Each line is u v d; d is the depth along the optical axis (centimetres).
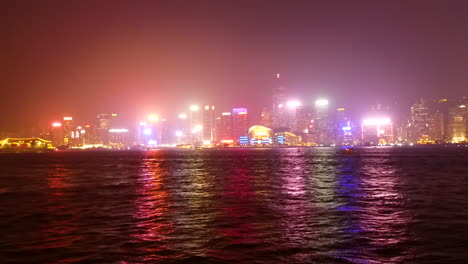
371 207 3678
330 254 2075
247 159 16850
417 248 2175
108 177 7750
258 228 2759
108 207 3841
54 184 6388
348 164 12156
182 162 14575
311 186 5744
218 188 5562
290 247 2222
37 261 2006
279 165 11881
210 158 18538
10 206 3994
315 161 14425
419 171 8700
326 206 3778
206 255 2073
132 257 2055
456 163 11969
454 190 5031
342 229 2695
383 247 2203
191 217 3231
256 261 1969
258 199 4350
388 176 7469
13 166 12606
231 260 1988
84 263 1961
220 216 3269
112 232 2672
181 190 5328
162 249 2203
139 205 3953
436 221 2944
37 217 3319
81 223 3027
